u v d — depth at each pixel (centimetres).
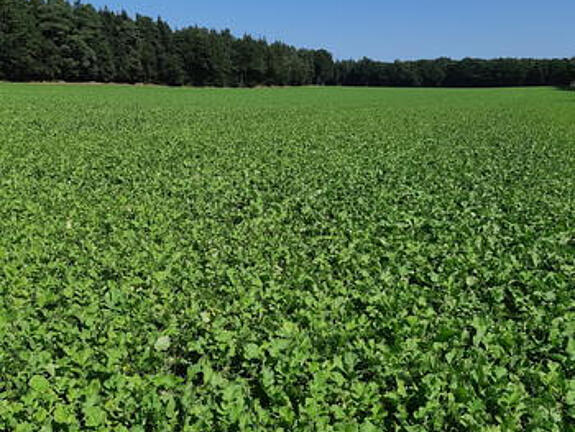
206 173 1478
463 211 1092
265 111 4284
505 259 802
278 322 598
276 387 470
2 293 661
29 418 426
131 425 436
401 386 466
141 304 630
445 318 607
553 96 7438
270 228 970
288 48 11850
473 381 482
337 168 1592
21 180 1302
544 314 630
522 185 1411
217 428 418
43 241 851
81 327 595
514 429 422
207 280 714
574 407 459
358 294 667
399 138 2534
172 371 541
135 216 1024
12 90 5847
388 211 1075
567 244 926
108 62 8812
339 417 433
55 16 8281
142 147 1969
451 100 6644
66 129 2509
